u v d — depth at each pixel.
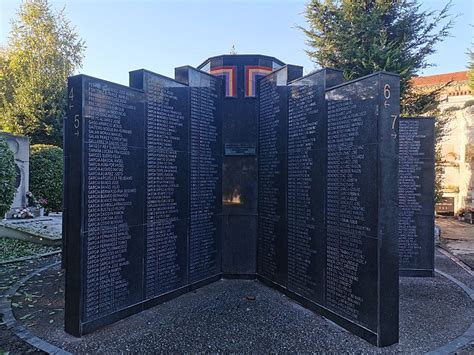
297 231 4.34
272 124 4.91
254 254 5.32
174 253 4.48
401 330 3.54
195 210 4.84
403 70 8.52
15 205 11.61
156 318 3.79
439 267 6.41
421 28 8.96
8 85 19.80
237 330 3.48
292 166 4.46
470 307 4.25
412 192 5.77
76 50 21.41
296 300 4.32
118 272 3.71
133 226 3.90
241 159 5.34
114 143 3.66
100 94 3.50
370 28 8.64
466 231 10.56
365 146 3.36
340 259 3.65
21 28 20.11
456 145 13.55
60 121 18.30
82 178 3.33
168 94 4.39
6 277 5.46
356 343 3.23
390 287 3.22
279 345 3.17
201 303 4.26
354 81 3.49
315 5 9.23
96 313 3.48
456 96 14.22
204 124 5.00
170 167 4.42
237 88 5.38
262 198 5.14
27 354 2.99
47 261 6.57
